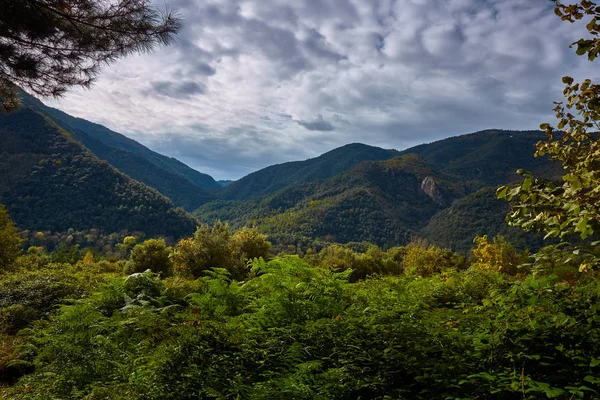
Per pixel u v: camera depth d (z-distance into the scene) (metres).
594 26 2.42
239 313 5.44
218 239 17.86
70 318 5.42
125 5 5.11
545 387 1.84
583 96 2.64
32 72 5.47
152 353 3.76
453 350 2.89
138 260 17.27
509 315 2.70
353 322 3.59
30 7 4.71
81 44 5.41
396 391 2.52
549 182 2.46
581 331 2.47
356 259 24.50
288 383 2.48
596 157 2.44
